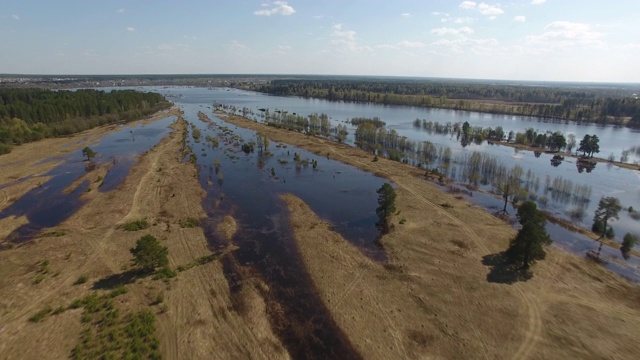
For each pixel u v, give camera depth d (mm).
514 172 97125
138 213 69562
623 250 59469
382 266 52969
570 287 48156
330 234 63062
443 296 45969
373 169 103312
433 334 39750
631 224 70875
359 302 45062
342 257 55406
